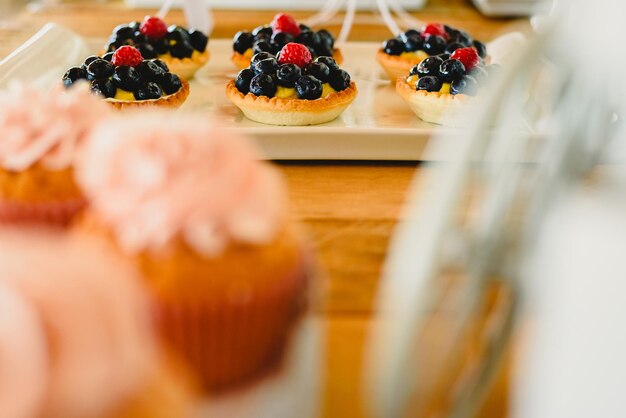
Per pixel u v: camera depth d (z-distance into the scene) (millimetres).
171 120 309
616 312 217
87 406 143
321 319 360
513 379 312
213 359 305
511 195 224
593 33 201
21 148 367
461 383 262
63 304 146
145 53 736
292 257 316
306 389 302
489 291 282
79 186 369
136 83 627
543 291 239
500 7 1104
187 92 672
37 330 141
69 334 144
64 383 141
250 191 302
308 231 447
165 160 290
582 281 223
